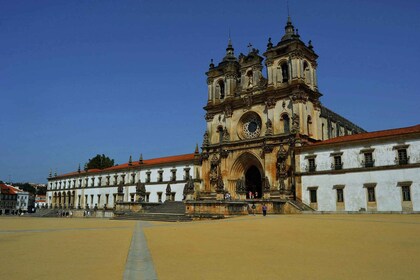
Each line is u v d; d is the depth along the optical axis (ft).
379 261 51.98
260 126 242.37
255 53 255.09
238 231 94.68
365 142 183.32
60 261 52.75
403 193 168.25
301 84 223.71
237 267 48.14
